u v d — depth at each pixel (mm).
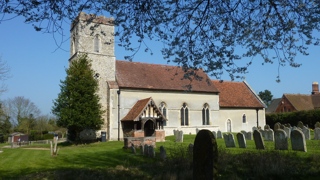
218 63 9344
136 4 7758
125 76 35594
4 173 14266
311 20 8203
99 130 33625
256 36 9266
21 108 68000
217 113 39781
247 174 10398
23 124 63156
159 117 32219
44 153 23125
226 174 10469
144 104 32344
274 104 71250
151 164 13602
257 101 44281
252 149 16531
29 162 17984
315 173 10031
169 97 36688
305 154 13156
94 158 18078
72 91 31328
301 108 57594
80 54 33344
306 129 22672
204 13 8648
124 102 34000
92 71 33031
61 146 31500
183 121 37438
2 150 28344
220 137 29125
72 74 31797
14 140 52469
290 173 10078
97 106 31906
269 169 10391
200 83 39719
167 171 11203
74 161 17297
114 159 17281
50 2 6504
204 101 39094
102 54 34906
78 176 11664
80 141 32844
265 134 22922
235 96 43406
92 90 31766
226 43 9141
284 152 13586
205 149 7922
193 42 9164
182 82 38406
